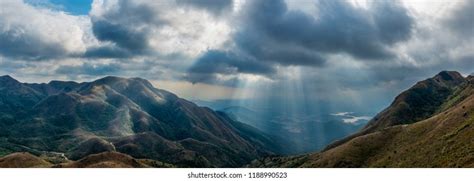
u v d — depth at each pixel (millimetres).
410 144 179375
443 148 141250
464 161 110375
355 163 192625
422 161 147250
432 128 180875
